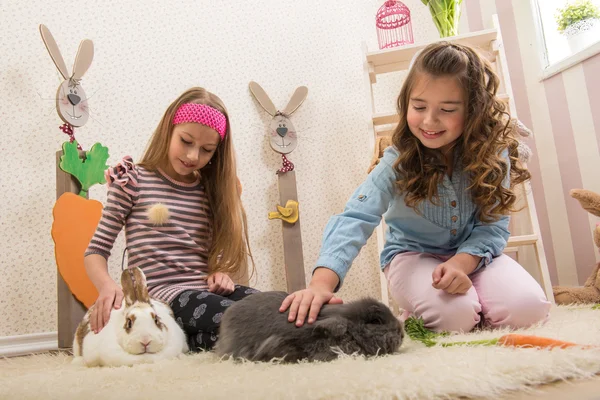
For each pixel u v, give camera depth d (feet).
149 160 4.51
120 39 6.34
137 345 3.08
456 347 2.67
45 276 5.60
